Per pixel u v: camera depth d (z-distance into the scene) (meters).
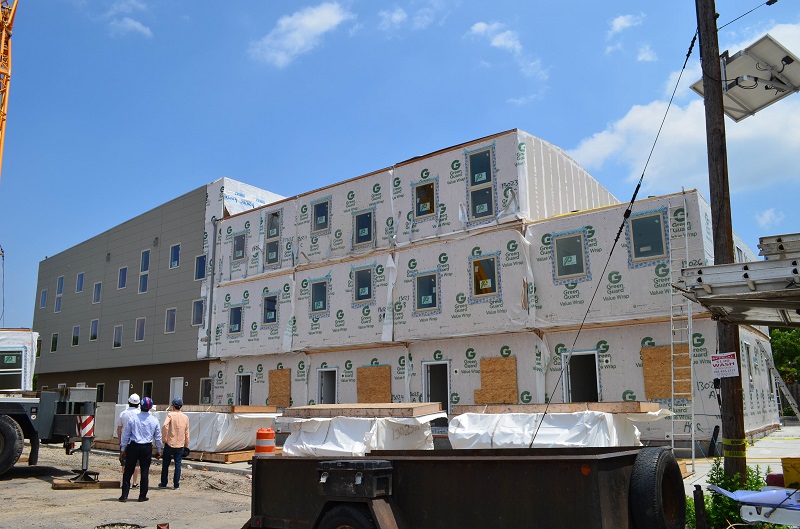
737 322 7.75
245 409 19.36
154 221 32.25
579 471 5.40
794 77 10.64
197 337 28.58
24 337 16.55
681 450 15.52
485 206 20.00
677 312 16.14
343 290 23.27
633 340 16.92
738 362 9.12
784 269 5.93
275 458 7.25
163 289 30.94
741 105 11.36
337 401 23.08
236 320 26.98
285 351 24.66
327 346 23.36
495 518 5.76
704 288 6.36
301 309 24.56
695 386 15.77
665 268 16.52
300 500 6.96
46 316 39.62
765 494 6.66
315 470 6.87
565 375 17.84
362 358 22.58
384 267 22.12
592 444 12.66
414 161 22.00
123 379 33.09
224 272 27.97
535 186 19.88
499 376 18.97
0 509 11.22
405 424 14.68
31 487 13.81
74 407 15.34
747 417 18.00
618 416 13.30
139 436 12.26
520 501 5.65
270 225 26.53
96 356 34.44
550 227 18.56
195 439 19.34
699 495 6.57
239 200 29.25
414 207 21.78
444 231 20.78
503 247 19.28
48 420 14.99
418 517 6.21
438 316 20.44
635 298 16.83
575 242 18.08
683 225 16.41
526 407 14.30
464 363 19.86
